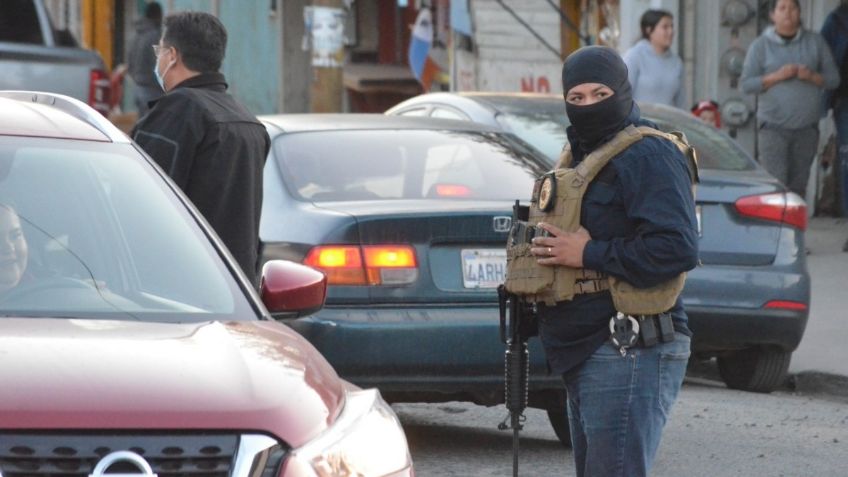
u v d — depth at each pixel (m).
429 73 69.12
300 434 13.48
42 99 19.48
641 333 16.92
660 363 17.11
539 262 17.03
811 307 42.50
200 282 16.58
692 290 32.59
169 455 12.91
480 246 25.38
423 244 25.09
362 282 24.77
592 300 17.02
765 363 34.19
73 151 17.53
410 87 76.38
